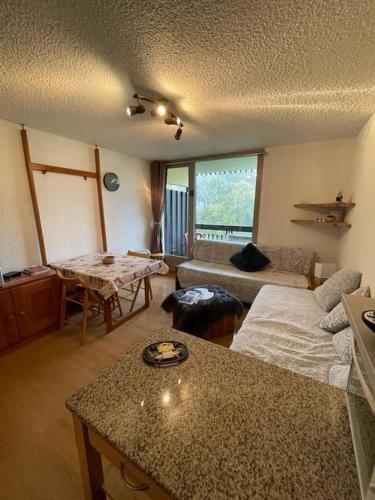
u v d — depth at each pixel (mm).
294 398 754
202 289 2596
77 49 1312
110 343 2342
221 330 2375
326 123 2400
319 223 3064
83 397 749
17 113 2213
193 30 1169
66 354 2170
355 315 744
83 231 3350
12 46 1282
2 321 2129
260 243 3691
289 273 3238
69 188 3098
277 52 1326
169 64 1446
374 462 511
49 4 1026
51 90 1770
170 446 599
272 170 3430
